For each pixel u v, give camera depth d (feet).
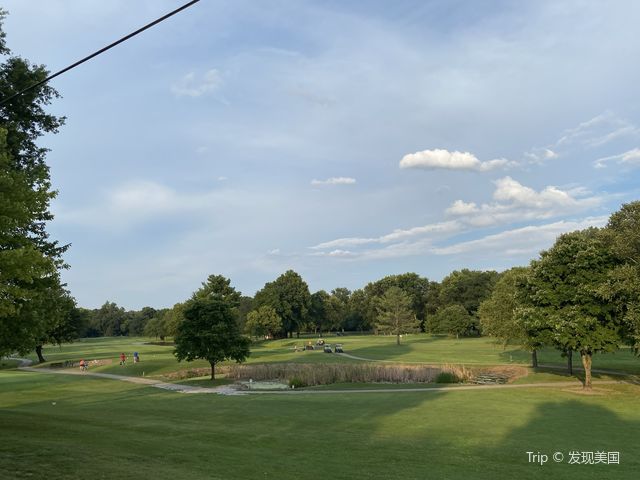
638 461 54.29
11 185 45.37
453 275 531.91
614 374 152.97
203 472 41.68
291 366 181.37
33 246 47.11
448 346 304.91
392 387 135.85
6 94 66.39
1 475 35.58
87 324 268.41
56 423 66.59
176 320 348.38
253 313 401.90
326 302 545.03
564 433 69.92
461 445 61.46
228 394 127.03
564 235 125.49
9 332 50.98
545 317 120.57
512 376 159.74
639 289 97.04
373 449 58.34
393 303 357.00
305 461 50.65
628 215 110.83
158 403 107.24
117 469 39.42
